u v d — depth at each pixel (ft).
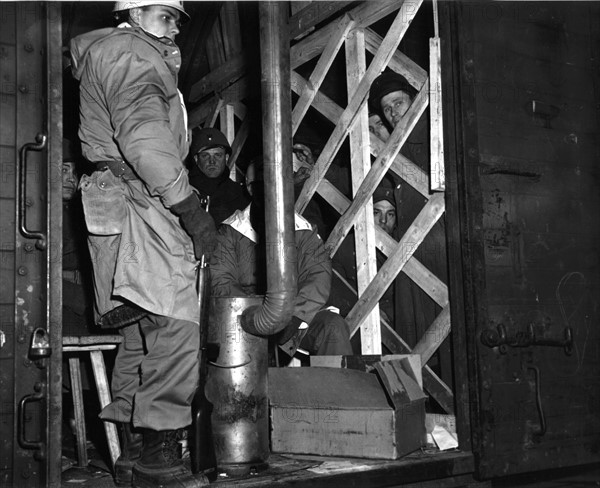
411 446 11.54
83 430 11.75
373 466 10.68
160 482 9.32
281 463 11.09
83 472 11.21
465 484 11.60
